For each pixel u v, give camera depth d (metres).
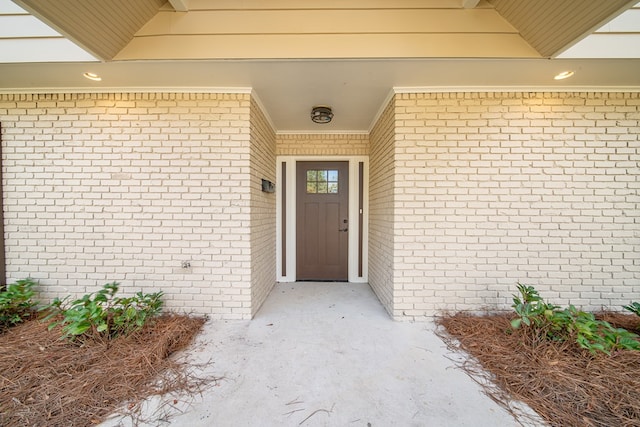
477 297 2.62
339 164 4.12
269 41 2.04
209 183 2.66
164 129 2.65
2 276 2.68
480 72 2.29
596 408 1.43
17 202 2.68
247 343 2.18
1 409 1.42
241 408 1.47
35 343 2.03
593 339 1.83
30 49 2.10
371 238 3.78
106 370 1.74
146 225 2.66
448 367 1.85
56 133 2.65
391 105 2.74
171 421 1.38
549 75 2.34
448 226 2.62
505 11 1.96
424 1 2.02
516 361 1.83
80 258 2.67
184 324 2.41
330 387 1.65
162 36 2.04
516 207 2.61
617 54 2.04
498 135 2.60
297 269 4.14
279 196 4.07
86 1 1.64
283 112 3.27
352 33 2.03
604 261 2.58
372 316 2.74
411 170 2.62
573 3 1.64
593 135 2.58
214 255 2.66
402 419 1.40
